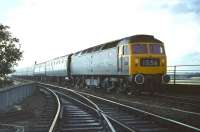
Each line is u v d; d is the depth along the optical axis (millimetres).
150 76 26812
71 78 48312
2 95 17625
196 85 26031
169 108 18641
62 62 52156
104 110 18859
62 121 14672
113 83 30891
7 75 35750
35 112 18750
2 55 35125
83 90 37500
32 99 27172
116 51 29250
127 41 27438
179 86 27953
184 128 12172
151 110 18422
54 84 57000
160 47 27328
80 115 17047
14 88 21594
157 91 28922
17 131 12648
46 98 28578
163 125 13406
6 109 18234
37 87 39438
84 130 12672
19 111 18125
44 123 14828
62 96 29859
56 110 19375
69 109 19969
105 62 32094
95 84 36312
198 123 13938
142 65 26703
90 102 22406
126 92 28859
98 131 12430
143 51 26859
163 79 27062
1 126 13758
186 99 22641
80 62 41781
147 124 13859
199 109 18562
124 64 27750
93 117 16312
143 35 27594
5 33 35438
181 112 17234
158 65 27047
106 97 26938
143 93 29438
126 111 18062
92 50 37188
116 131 12273
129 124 13875
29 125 14234
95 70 35312
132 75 26719
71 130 12680
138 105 21000
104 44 33906
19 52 36000
